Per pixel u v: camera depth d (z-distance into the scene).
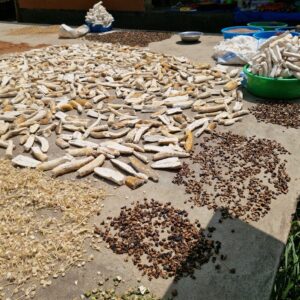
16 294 1.08
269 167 1.64
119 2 4.95
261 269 1.14
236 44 3.22
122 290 1.09
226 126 2.04
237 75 2.84
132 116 2.16
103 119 2.17
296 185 1.53
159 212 1.39
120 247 1.23
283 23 4.05
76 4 5.29
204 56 3.42
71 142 1.87
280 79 2.27
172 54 3.53
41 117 2.17
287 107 2.24
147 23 4.90
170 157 1.72
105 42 4.12
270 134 1.94
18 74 2.96
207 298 1.06
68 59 3.36
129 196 1.49
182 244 1.24
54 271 1.15
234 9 4.68
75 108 2.33
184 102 2.30
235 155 1.75
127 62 3.18
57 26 5.24
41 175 1.62
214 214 1.38
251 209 1.40
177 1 5.27
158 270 1.14
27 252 1.20
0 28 5.34
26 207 1.43
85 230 1.30
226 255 1.19
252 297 1.06
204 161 1.71
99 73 2.92
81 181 1.58
